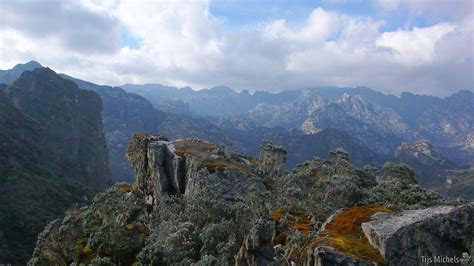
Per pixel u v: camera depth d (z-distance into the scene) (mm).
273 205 33969
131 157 62938
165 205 42625
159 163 54125
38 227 104125
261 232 23594
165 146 56062
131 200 47000
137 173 60344
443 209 20812
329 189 33469
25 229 103188
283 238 23938
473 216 18219
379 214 21812
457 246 18125
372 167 56188
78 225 38031
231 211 35406
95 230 35844
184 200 42312
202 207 36562
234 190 44688
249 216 31562
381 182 40875
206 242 29797
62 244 36250
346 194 32906
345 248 18562
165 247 29766
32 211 109875
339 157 55969
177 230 32094
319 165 55938
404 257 17672
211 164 48969
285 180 45156
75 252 35219
